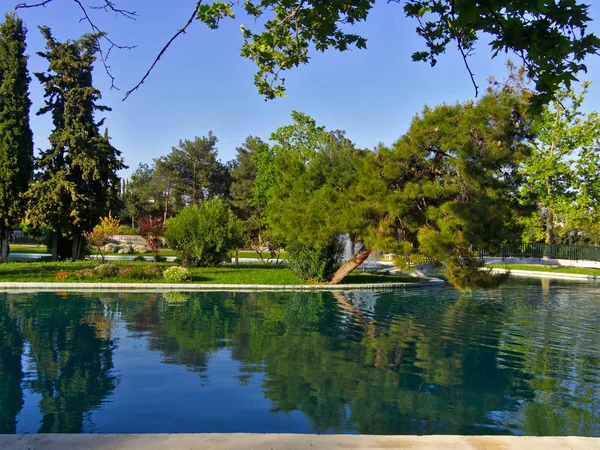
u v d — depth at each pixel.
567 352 8.98
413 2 3.80
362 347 9.02
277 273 21.36
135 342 8.88
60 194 24.61
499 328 11.24
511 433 5.29
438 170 14.57
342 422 5.44
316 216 15.90
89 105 26.11
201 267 24.38
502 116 12.91
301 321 11.44
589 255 34.41
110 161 26.58
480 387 6.85
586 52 2.97
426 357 8.42
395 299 16.06
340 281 19.61
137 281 17.61
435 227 14.29
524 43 3.01
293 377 7.02
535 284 22.69
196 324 10.68
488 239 12.89
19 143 24.23
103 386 6.44
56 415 5.46
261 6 4.17
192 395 6.15
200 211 25.08
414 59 4.58
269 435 3.68
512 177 14.62
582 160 28.64
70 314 11.57
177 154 59.66
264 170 32.38
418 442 3.62
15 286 16.00
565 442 3.70
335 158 17.27
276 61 4.57
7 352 8.08
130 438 3.55
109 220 39.94
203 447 3.43
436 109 14.25
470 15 3.05
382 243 13.95
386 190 14.28
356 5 3.88
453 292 18.61
